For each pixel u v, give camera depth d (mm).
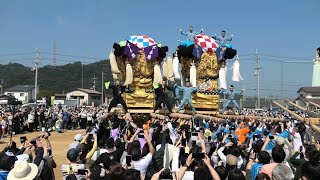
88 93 113500
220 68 27156
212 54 26703
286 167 7000
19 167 6629
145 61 25266
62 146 24609
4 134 30500
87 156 9375
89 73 156750
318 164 6602
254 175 7793
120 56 25406
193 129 14125
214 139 14406
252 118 23328
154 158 8844
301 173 6914
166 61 26172
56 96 119125
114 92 22734
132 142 8992
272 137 10609
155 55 25359
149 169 8719
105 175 7199
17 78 148875
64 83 148375
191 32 27312
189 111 24984
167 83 26125
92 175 7320
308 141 20078
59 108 48250
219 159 10164
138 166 8344
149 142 8977
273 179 6867
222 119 22594
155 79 24203
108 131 13492
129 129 14898
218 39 27750
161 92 23047
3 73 156000
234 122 22250
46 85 145375
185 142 9398
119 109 24219
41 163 8086
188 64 27000
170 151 8969
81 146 9648
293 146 14641
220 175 7086
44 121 37312
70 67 159750
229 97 27359
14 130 32219
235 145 10211
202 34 27562
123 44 25016
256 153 10672
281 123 22031
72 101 102688
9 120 31234
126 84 24156
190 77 25422
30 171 6715
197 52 26312
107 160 7973
